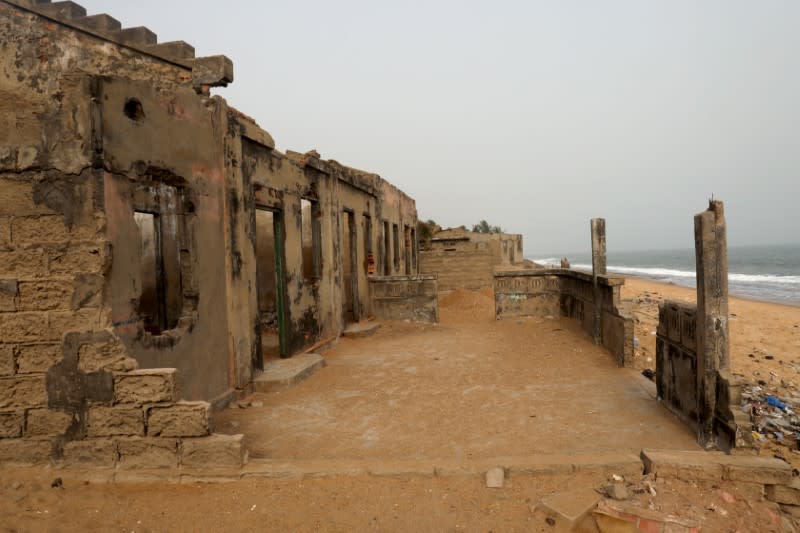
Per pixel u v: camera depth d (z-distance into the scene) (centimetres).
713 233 506
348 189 1377
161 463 451
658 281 4547
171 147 602
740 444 458
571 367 904
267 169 882
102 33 925
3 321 459
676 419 608
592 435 564
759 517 403
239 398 731
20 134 464
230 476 448
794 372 982
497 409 670
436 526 389
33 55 931
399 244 2100
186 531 383
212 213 693
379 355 1066
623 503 402
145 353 530
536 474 457
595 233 1085
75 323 455
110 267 469
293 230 997
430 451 526
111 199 484
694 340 553
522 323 1449
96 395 453
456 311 1997
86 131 461
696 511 398
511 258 3341
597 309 1073
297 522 394
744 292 3297
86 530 379
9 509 398
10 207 462
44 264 460
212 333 678
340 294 1269
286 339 948
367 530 385
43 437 457
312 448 538
